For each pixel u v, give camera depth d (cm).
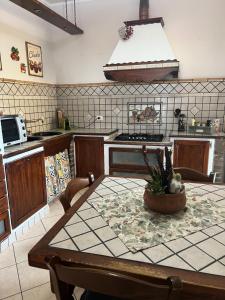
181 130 331
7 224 211
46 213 273
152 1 322
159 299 66
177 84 334
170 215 106
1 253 204
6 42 274
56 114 387
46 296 160
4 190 205
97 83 367
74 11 355
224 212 109
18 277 177
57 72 383
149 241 87
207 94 327
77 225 99
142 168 310
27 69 314
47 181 286
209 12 308
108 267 74
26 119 314
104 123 377
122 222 101
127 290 68
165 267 74
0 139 198
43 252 82
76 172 348
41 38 342
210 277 69
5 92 273
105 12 344
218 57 316
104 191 137
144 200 113
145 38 306
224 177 311
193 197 126
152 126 355
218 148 290
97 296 100
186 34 321
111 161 322
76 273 70
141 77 307
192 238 89
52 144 288
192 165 300
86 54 364
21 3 234
